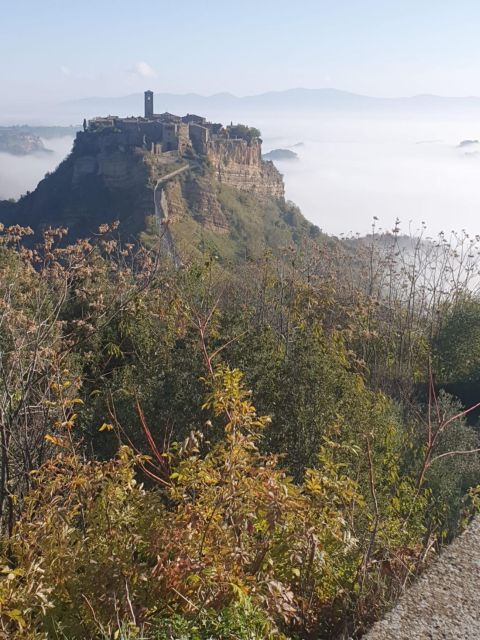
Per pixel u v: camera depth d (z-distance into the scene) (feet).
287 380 26.71
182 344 30.73
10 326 20.24
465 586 11.28
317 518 14.87
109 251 35.86
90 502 14.67
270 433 25.64
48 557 13.20
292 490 14.38
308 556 14.46
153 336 32.63
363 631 13.28
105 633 11.41
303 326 32.27
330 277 47.55
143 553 14.11
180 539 13.23
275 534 14.32
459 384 55.01
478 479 31.63
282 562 14.12
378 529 18.29
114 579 12.73
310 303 40.34
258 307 40.91
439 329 55.77
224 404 15.34
